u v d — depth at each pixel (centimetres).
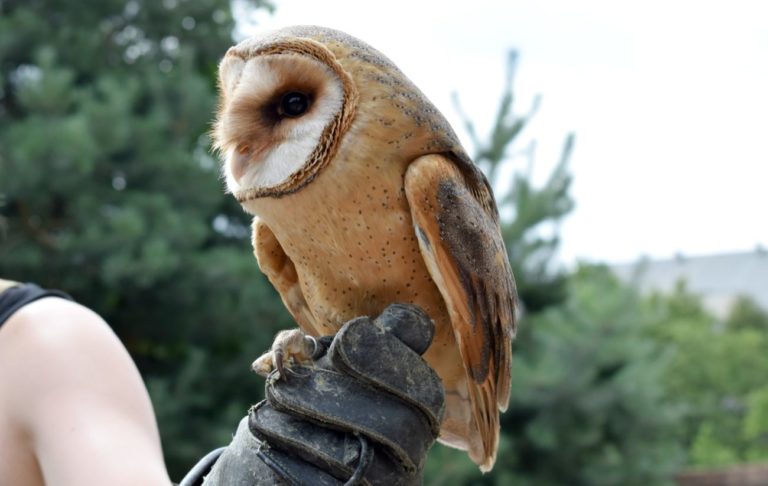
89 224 841
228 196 982
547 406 970
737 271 5850
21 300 152
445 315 186
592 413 970
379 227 175
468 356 183
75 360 144
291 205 175
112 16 1052
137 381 149
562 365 970
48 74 843
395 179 173
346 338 156
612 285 1066
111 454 135
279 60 175
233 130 179
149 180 905
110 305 910
